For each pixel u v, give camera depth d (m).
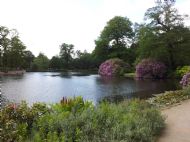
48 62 107.31
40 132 6.29
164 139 7.46
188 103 13.41
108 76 53.53
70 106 8.39
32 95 22.02
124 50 73.19
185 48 45.44
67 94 23.41
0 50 75.31
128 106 10.11
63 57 110.06
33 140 5.98
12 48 77.31
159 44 45.91
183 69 43.19
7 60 76.56
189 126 8.79
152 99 15.38
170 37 45.00
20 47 79.69
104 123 7.20
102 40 75.50
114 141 6.09
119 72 57.50
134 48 74.19
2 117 6.73
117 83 34.50
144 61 47.81
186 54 45.62
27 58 97.38
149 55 48.72
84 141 6.02
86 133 6.41
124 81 38.16
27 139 6.14
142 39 47.62
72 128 6.50
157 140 7.38
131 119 7.63
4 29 74.88
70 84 33.00
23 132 6.42
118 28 74.94
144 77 46.81
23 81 37.25
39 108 7.91
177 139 7.46
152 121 8.20
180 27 45.94
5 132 6.16
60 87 29.03
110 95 22.77
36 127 6.85
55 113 7.66
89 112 7.56
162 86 29.98
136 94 23.19
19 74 63.88
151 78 45.59
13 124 6.61
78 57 109.38
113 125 7.04
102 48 75.75
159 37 46.09
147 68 46.66
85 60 101.31
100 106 9.12
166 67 47.16
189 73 24.12
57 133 6.38
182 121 9.48
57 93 23.89
